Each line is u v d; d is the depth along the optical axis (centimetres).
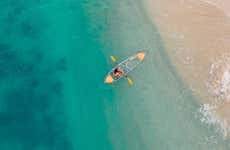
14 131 2302
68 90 2519
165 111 2295
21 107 2438
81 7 3184
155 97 2378
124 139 2203
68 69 2659
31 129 2311
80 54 2755
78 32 2944
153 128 2222
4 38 2947
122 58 2656
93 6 3177
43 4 3272
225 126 2159
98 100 2423
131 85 2464
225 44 2619
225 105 2252
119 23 2959
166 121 2244
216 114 2219
